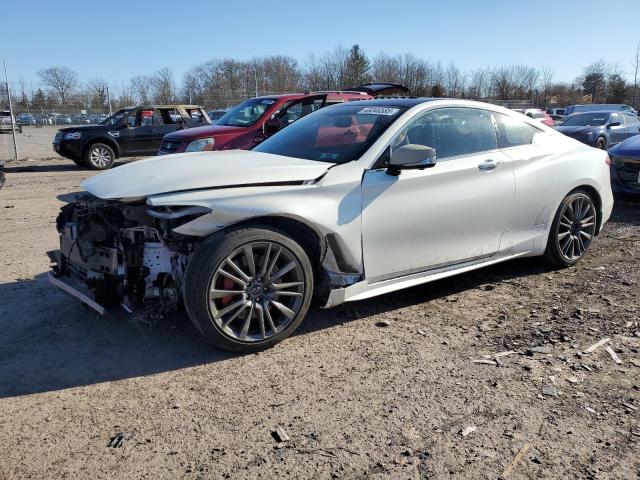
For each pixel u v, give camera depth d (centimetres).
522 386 312
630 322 396
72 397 304
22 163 1733
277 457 252
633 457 250
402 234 396
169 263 358
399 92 1275
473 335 380
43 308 428
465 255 438
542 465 246
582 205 519
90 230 369
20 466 246
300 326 396
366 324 400
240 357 350
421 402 297
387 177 387
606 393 304
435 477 238
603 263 541
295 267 357
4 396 305
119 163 1739
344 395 305
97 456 253
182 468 245
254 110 973
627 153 775
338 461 249
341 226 366
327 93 1004
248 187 346
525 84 5538
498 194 445
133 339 374
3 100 2098
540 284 483
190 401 299
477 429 272
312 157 409
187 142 900
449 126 436
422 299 449
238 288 343
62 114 2422
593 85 5619
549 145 497
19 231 703
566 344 364
